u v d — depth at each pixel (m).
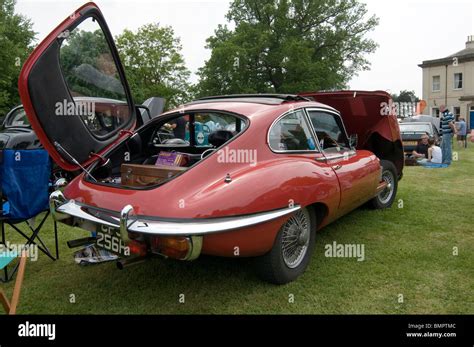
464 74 35.59
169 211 2.58
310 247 3.50
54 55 3.34
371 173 4.47
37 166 3.73
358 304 2.99
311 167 3.38
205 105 3.69
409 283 3.29
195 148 4.25
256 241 2.84
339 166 3.82
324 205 3.53
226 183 2.78
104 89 4.09
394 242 4.22
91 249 3.19
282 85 30.98
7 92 16.22
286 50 30.03
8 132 6.00
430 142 11.32
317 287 3.24
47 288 3.38
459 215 5.20
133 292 3.26
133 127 4.48
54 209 3.19
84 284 3.43
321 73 31.19
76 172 3.77
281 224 2.98
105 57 4.04
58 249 4.23
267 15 33.09
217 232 2.53
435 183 7.55
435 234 4.46
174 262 3.80
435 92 37.69
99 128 4.00
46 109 3.31
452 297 3.06
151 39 29.88
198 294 3.18
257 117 3.25
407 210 5.45
